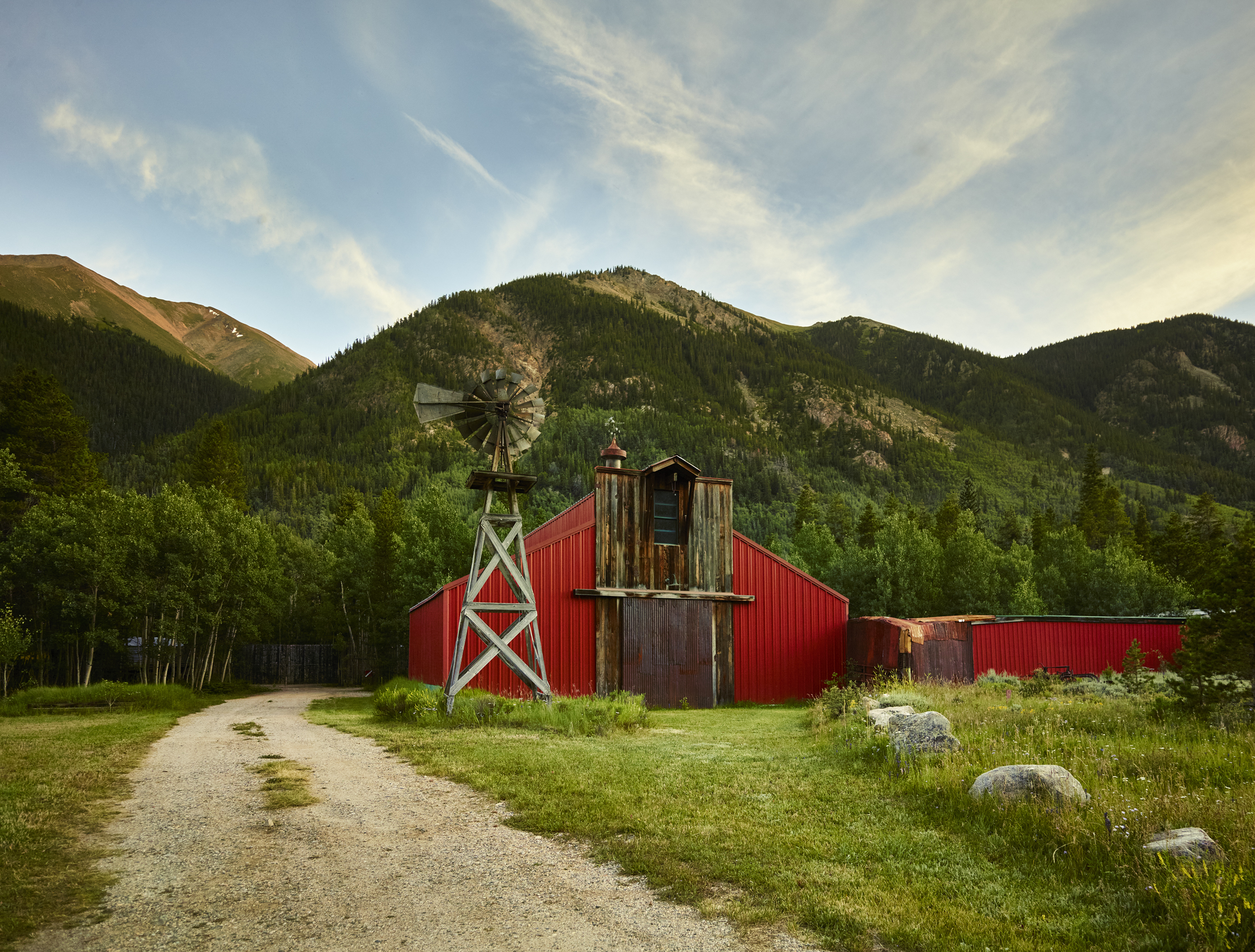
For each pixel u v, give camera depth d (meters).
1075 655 30.64
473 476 19.31
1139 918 5.10
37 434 42.81
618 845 6.96
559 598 25.48
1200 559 13.21
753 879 6.00
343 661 55.94
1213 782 8.09
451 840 7.24
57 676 35.94
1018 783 7.54
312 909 5.46
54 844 6.83
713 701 26.91
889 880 5.96
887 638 27.02
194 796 9.10
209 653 42.19
